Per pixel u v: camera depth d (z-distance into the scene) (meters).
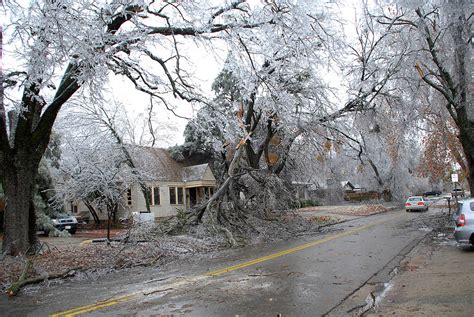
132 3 11.73
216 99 23.55
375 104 24.22
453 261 10.52
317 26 14.75
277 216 23.14
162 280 10.09
